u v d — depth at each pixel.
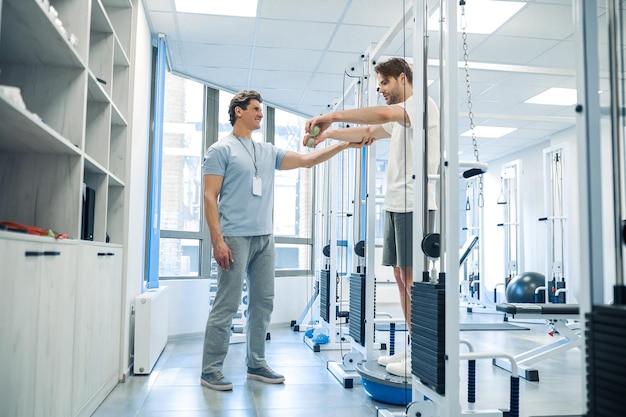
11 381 1.32
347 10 3.77
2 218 1.94
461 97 5.57
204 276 4.97
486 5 3.63
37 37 1.71
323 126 2.45
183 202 4.92
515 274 6.79
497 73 4.76
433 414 1.78
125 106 3.02
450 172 1.61
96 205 2.53
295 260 5.99
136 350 3.00
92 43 2.60
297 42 4.32
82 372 2.04
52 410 1.67
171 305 4.45
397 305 8.11
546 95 5.50
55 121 2.00
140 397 2.52
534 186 7.71
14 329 1.34
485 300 7.68
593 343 0.98
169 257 4.75
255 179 2.83
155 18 3.86
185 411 2.29
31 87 2.00
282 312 5.61
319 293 4.98
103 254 2.37
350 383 2.76
